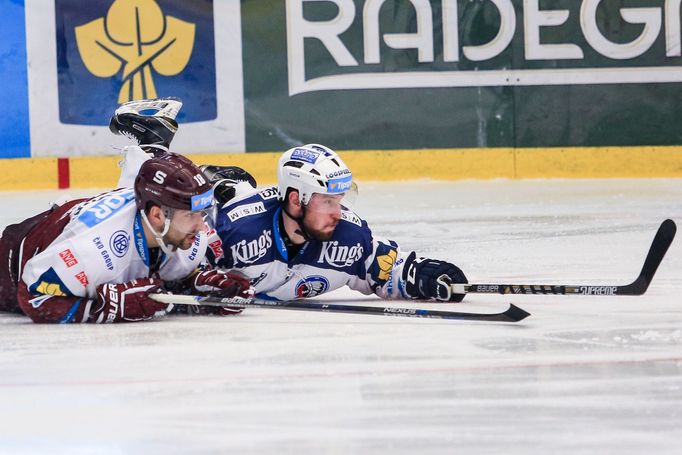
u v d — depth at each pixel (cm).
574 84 3212
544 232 2186
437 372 1007
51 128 3053
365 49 3166
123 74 3073
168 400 924
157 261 1298
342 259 1374
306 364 1047
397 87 3178
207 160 3128
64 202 1361
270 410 888
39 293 1261
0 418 886
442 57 3183
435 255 1920
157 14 3080
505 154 3203
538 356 1068
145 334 1216
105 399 933
